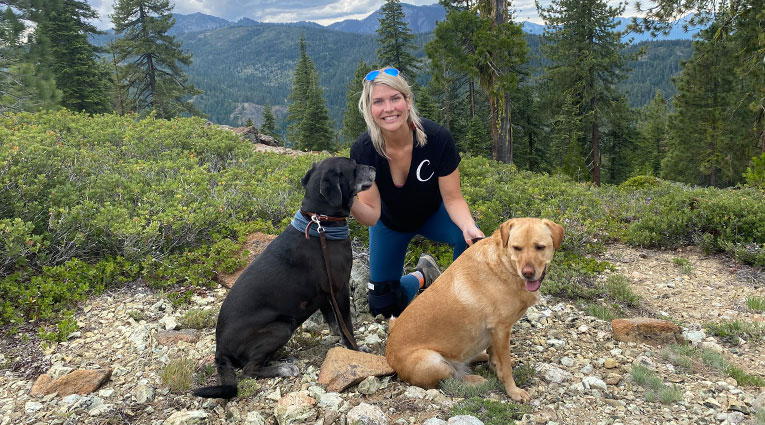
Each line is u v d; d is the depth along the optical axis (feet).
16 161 10.23
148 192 11.02
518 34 32.50
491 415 4.80
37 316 7.28
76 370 5.77
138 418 5.10
